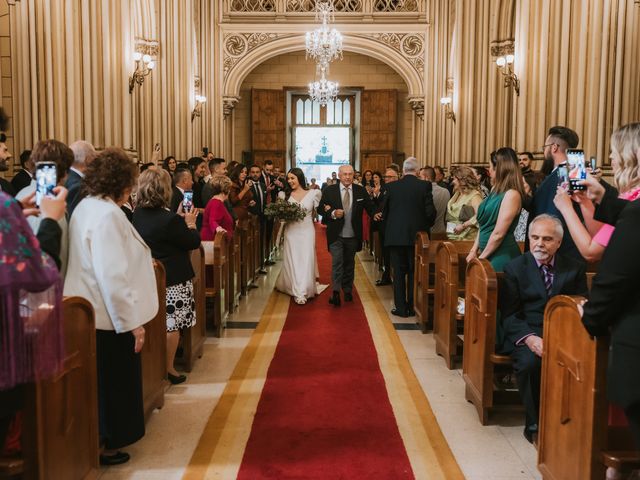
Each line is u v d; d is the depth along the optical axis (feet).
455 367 18.52
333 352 20.01
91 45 29.22
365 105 73.05
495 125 49.08
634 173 9.86
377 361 19.08
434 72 63.77
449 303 18.13
